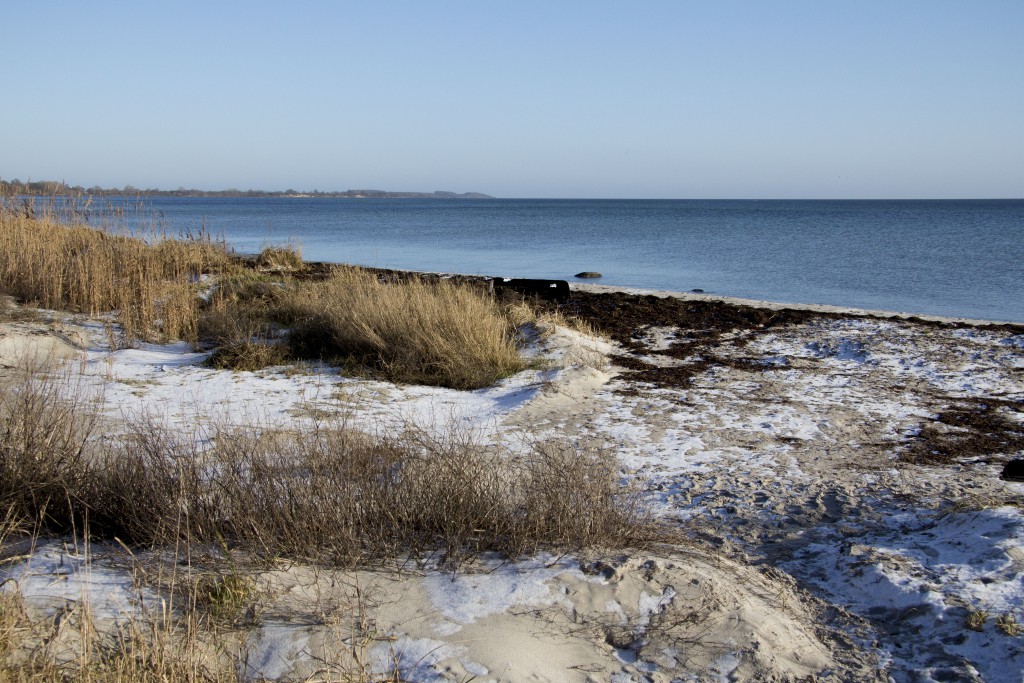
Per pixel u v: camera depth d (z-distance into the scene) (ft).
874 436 26.32
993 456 24.18
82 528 15.17
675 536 17.20
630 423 27.40
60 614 11.73
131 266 44.45
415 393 30.50
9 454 15.85
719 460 23.41
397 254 112.27
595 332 43.01
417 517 15.58
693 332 43.70
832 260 106.93
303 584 13.29
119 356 33.94
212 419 24.77
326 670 10.87
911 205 586.04
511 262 101.14
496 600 13.32
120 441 20.45
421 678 11.02
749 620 13.37
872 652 12.98
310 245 129.59
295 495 15.06
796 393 32.14
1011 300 69.62
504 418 27.40
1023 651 12.10
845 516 19.03
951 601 13.91
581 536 15.48
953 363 36.88
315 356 35.47
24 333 32.76
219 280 48.85
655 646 12.50
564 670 11.69
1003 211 381.40
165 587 12.86
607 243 142.92
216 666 10.73
